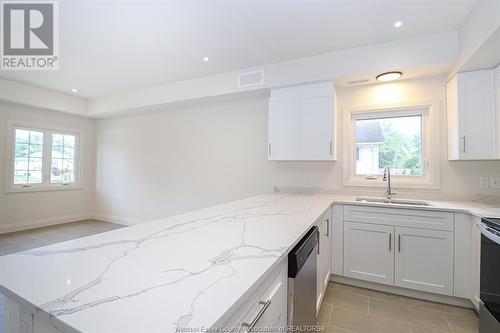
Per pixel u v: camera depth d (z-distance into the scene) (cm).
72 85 393
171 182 423
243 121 362
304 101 286
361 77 265
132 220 463
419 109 266
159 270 77
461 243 201
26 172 427
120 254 91
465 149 223
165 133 430
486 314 154
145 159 452
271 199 253
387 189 274
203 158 393
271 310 86
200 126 397
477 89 220
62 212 471
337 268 244
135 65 311
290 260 105
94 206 512
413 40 235
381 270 227
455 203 232
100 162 507
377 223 229
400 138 281
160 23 221
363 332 174
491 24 165
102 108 450
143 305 57
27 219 426
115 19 216
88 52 279
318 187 311
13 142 408
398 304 210
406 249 218
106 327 49
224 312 55
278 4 193
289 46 257
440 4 188
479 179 241
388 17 206
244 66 309
